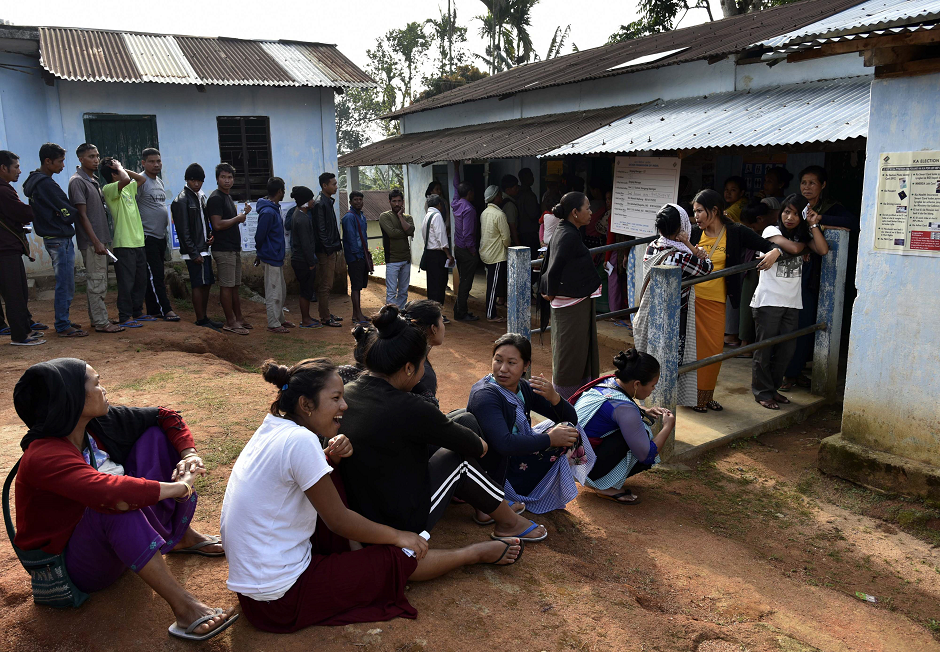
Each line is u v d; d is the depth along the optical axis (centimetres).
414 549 269
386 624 254
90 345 679
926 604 337
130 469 280
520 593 287
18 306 659
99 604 262
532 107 1080
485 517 352
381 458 273
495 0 2670
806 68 708
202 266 838
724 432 526
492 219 948
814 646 282
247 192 1142
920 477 422
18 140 961
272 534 244
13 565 292
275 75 1093
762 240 534
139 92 1032
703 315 536
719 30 957
